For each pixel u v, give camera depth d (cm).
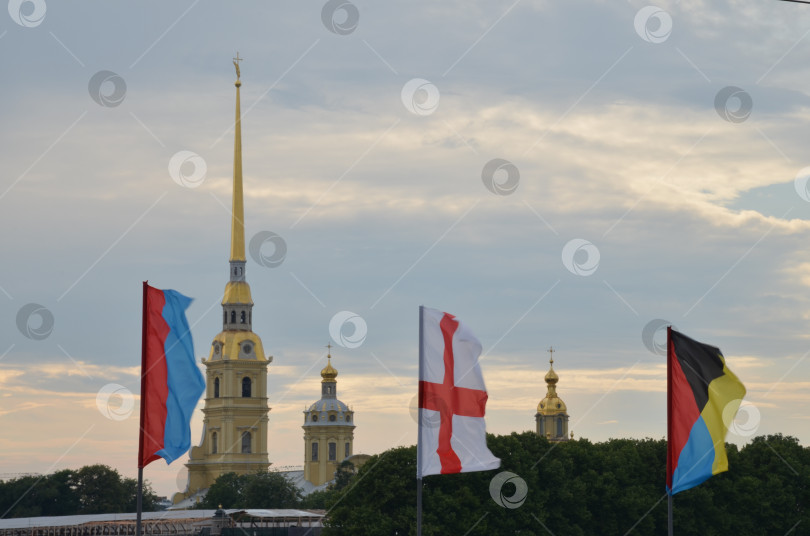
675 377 11819
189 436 10619
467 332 11462
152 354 10712
